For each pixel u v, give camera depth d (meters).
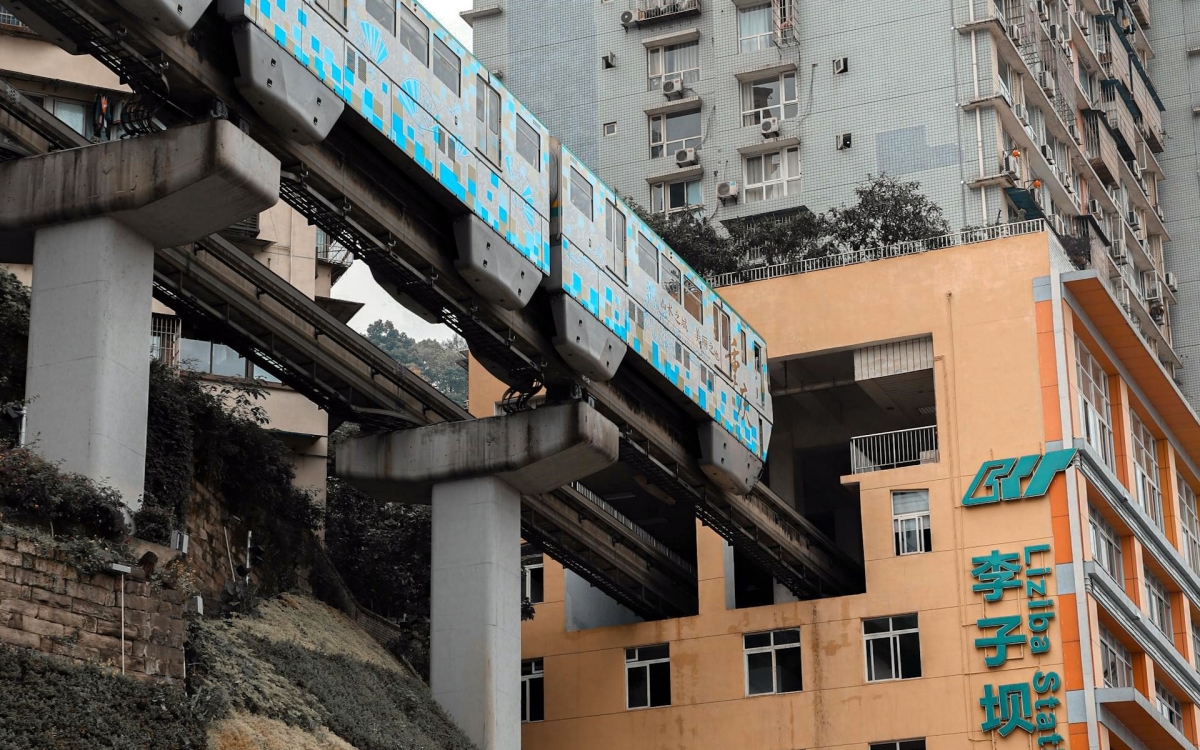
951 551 48.16
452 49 35.91
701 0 71.56
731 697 49.16
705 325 45.50
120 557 26.52
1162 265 82.25
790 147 68.44
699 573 50.66
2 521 25.50
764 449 47.78
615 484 54.59
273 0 30.52
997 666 46.66
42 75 44.78
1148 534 53.31
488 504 39.09
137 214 29.89
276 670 32.41
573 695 50.94
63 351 29.28
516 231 37.03
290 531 40.69
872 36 68.12
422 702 36.81
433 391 40.16
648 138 70.75
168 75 29.52
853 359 52.31
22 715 23.61
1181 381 80.88
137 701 25.73
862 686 47.88
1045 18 72.62
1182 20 86.62
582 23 73.31
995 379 49.44
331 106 31.77
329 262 50.25
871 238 59.94
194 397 38.41
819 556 50.41
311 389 38.56
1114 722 46.75
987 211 64.25
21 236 30.70
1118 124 77.88
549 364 39.31
